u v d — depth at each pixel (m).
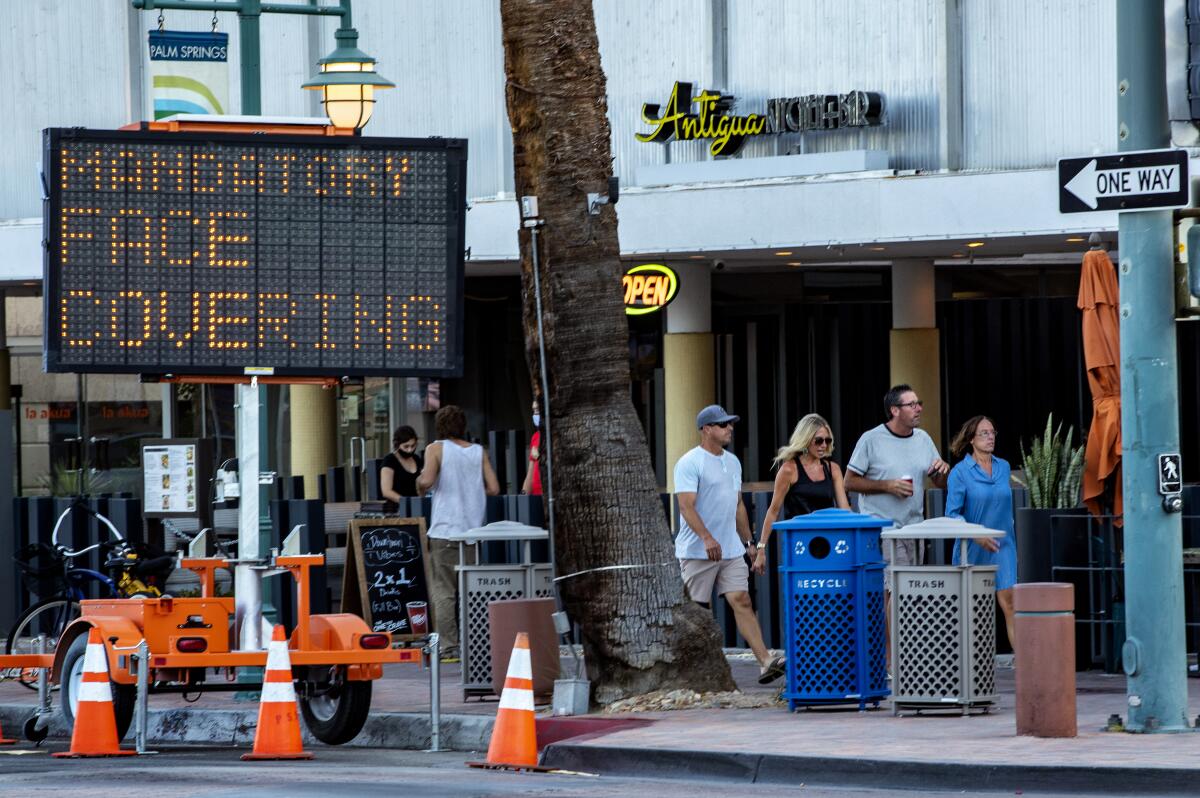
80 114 59.12
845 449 58.94
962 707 26.42
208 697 33.38
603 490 28.88
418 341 29.28
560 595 29.44
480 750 28.08
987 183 45.22
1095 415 32.72
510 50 29.28
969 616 26.34
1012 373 58.81
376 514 40.44
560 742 25.02
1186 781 20.77
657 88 51.28
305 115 56.16
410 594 37.59
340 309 28.92
